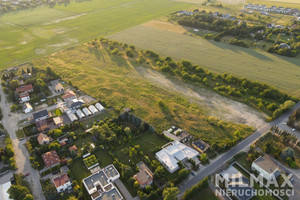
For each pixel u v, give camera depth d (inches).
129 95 6358.3
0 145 4724.4
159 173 4005.9
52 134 4899.1
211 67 7775.6
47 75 7357.3
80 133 4926.2
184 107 5846.5
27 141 4751.5
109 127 5083.7
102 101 6053.2
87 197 3686.0
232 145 4611.2
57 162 4229.8
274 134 4845.0
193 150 4495.6
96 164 4234.7
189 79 7047.2
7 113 5703.7
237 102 6008.9
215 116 5516.7
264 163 3996.1
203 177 3983.8
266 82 6815.9
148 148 4621.1
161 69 7559.1
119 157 4407.0
